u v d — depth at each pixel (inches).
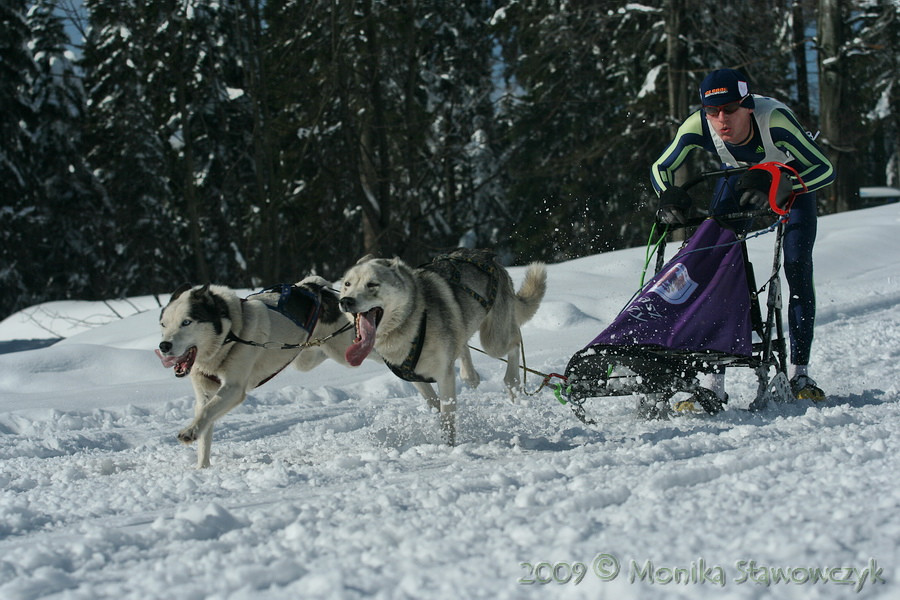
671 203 185.2
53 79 902.4
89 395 272.4
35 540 109.3
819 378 229.1
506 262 999.0
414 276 184.2
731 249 183.8
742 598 71.3
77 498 137.6
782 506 94.4
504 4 930.1
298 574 85.1
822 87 717.9
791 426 157.9
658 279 183.5
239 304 191.3
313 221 883.4
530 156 944.9
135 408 252.7
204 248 960.3
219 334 182.4
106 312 616.1
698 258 183.2
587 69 875.4
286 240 911.0
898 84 857.5
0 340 560.4
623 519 95.1
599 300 390.3
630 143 842.2
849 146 727.7
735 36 714.2
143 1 671.8
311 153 799.7
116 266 978.1
